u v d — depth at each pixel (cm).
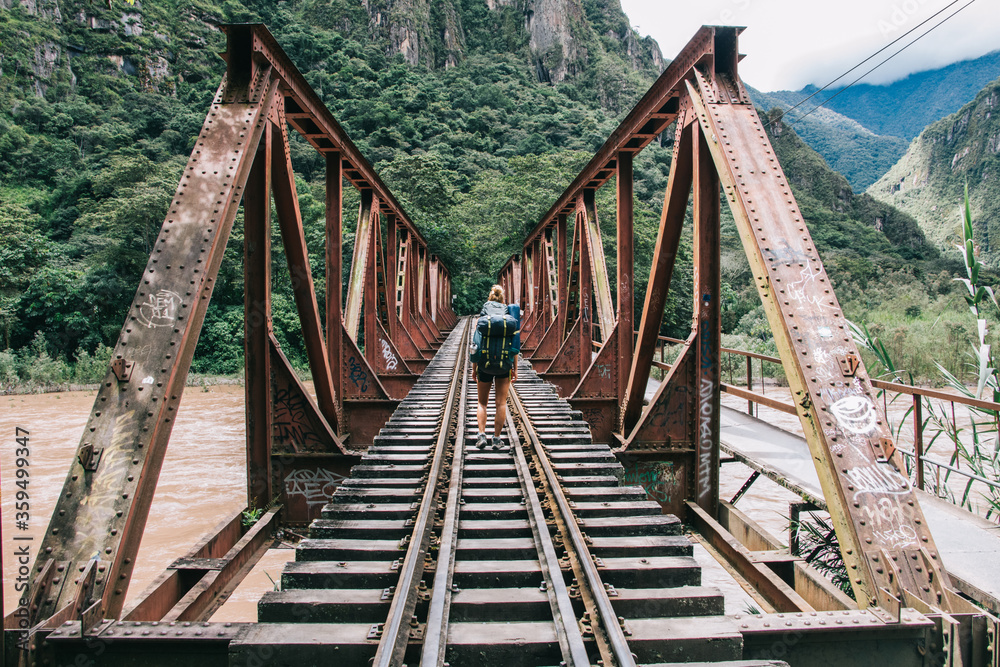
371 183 1003
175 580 404
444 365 1346
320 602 293
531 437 612
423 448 593
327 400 688
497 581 327
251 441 559
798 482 554
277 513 565
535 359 1524
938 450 1170
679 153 582
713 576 709
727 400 2053
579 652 246
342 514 422
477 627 278
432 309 2620
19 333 3256
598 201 3791
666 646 259
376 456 563
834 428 332
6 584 443
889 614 270
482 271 4556
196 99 7762
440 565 319
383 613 292
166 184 3859
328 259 816
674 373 596
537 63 12088
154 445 327
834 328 365
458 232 4412
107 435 322
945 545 426
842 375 349
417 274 2011
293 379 585
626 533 391
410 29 10675
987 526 466
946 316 1986
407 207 4016
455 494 441
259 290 548
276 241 3716
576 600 296
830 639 265
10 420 2012
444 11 11600
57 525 296
